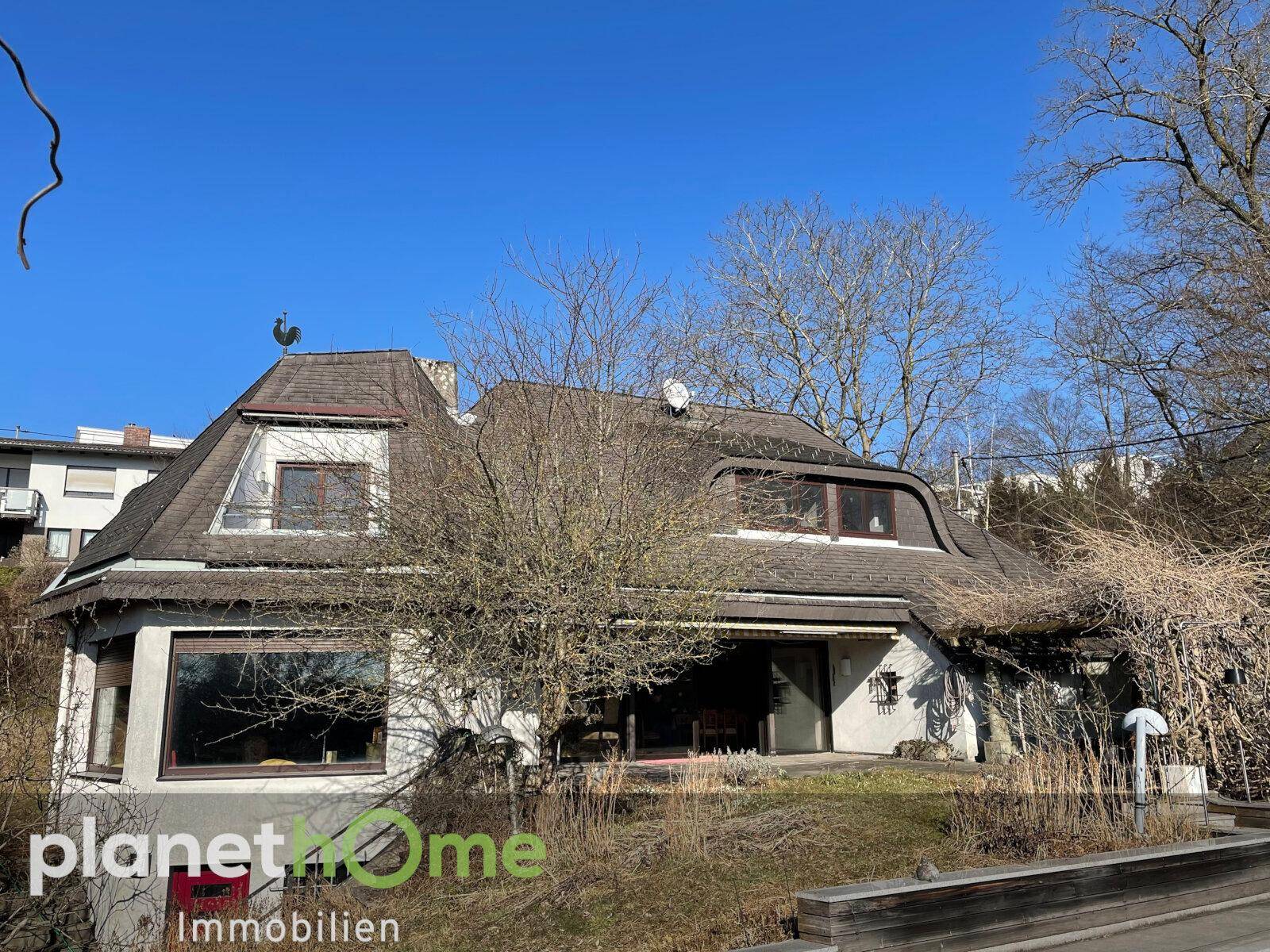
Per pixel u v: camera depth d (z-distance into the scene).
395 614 10.82
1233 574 13.75
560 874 9.72
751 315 36.25
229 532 14.07
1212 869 8.70
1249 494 20.67
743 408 24.91
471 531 10.64
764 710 20.05
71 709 12.63
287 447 14.81
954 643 17.52
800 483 19.56
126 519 17.02
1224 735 12.48
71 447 43.50
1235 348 20.38
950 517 24.00
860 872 9.05
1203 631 12.96
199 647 13.36
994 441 42.84
